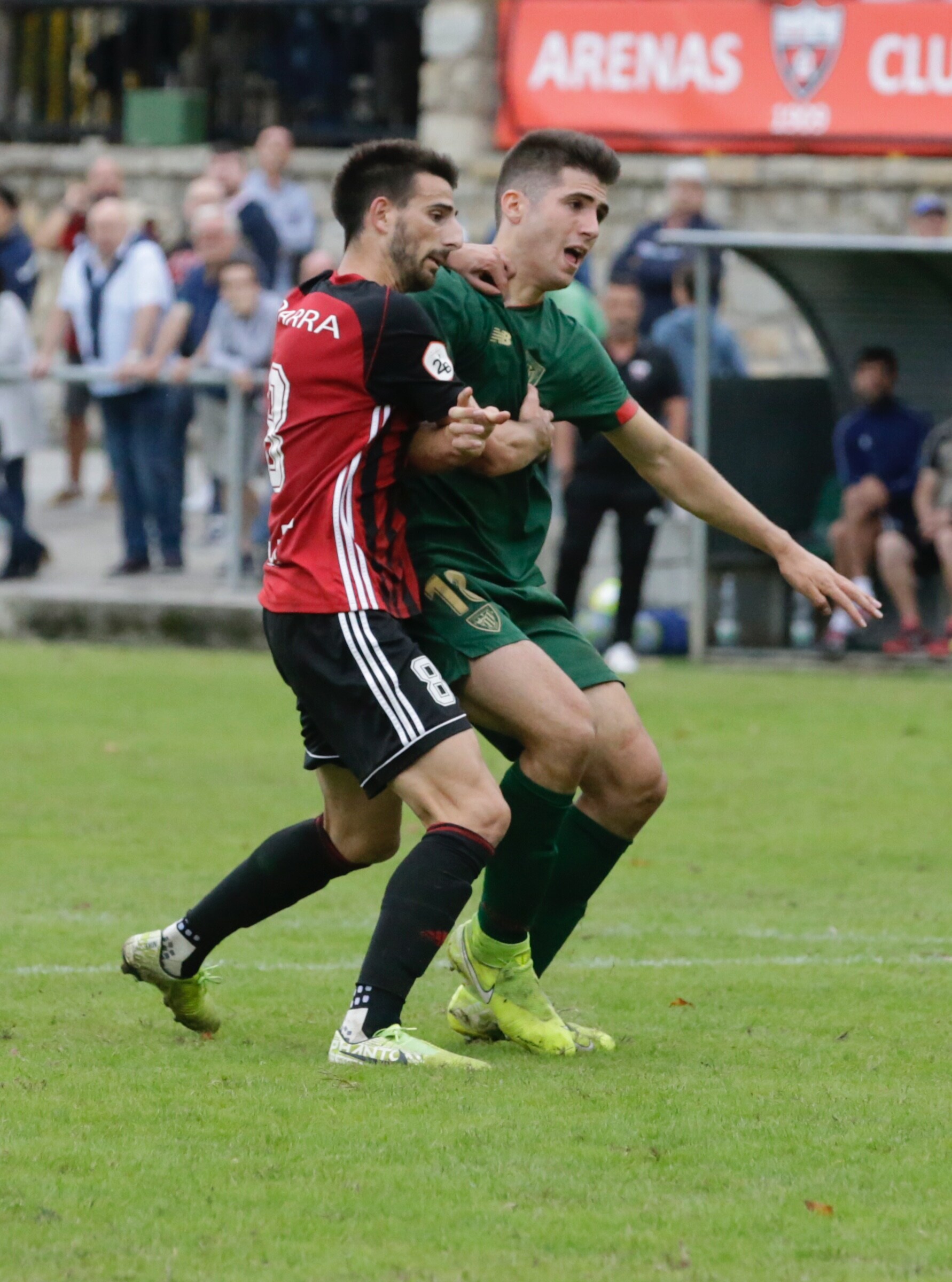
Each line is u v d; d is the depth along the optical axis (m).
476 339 17.89
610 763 18.41
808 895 25.73
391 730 16.69
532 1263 12.59
